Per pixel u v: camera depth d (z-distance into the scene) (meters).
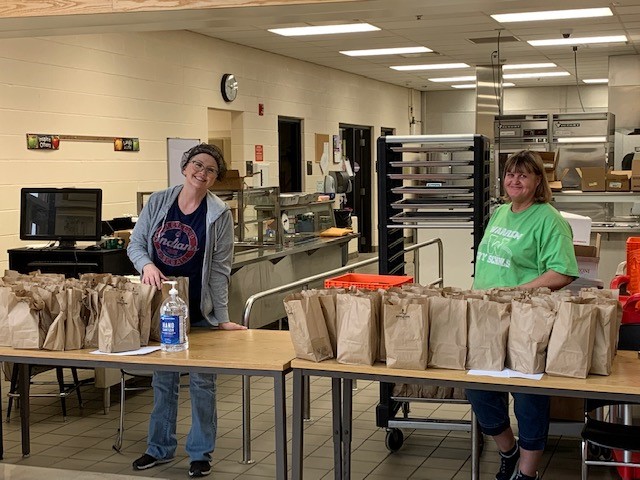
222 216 4.30
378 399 5.83
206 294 4.29
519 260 3.98
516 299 3.32
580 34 10.95
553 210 3.97
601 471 4.35
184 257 4.25
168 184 9.34
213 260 4.32
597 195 8.19
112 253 6.17
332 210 9.64
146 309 3.79
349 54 12.36
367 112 15.72
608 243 7.91
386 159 5.04
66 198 6.11
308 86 13.19
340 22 9.62
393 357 3.27
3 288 3.82
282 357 3.51
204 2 4.14
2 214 7.08
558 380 3.08
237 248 7.70
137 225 4.34
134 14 4.27
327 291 3.52
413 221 5.05
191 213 4.29
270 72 11.94
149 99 9.05
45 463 4.62
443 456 4.66
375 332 3.35
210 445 4.39
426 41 11.30
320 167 13.67
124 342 3.67
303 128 13.09
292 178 13.21
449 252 8.80
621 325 3.60
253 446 4.87
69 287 3.85
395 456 4.66
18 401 5.74
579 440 4.84
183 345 3.71
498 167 11.16
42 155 7.50
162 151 9.30
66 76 7.77
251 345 3.79
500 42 11.55
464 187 5.03
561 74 15.59
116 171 8.51
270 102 11.95
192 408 4.36
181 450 4.80
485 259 4.12
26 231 6.13
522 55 12.94
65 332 3.73
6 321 3.80
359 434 5.05
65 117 7.77
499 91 14.05
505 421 3.82
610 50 12.48
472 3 4.02
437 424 4.55
